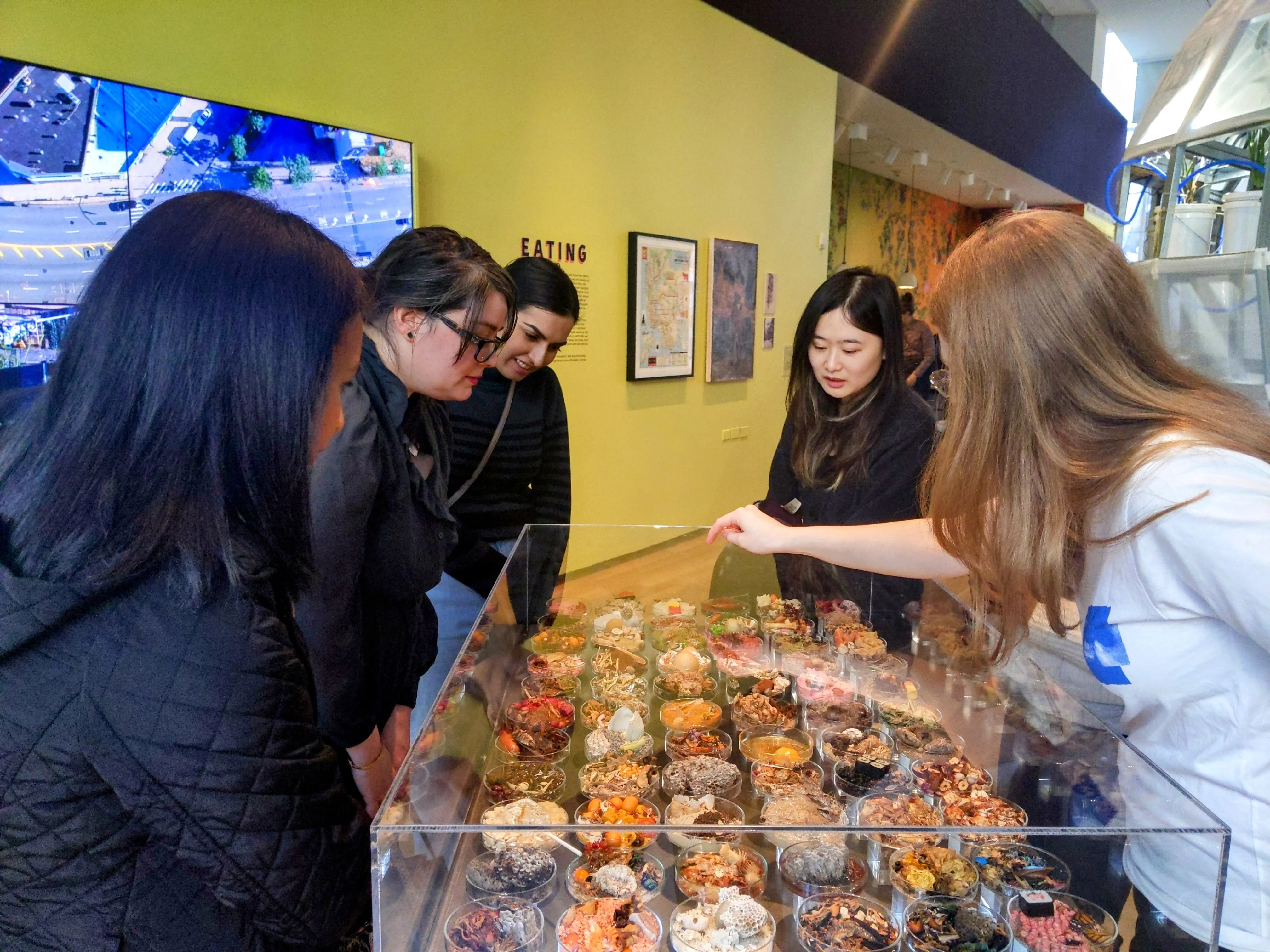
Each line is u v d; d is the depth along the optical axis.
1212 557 0.81
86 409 0.65
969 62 7.64
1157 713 1.00
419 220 3.48
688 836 1.11
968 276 0.96
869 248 10.23
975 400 0.96
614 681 1.65
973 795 1.21
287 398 0.69
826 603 1.81
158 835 0.68
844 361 1.94
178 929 0.72
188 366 0.66
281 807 0.70
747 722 1.50
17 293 2.25
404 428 1.58
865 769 1.33
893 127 7.52
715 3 5.03
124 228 2.46
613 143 4.46
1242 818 0.91
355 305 0.76
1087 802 1.06
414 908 0.94
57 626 0.65
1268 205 1.97
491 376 2.22
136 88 2.44
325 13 3.00
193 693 0.66
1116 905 0.96
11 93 2.19
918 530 1.48
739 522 1.68
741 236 5.67
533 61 3.92
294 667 0.72
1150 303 0.94
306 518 0.74
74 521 0.64
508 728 1.45
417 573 1.49
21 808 0.66
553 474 2.41
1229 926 0.92
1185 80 2.29
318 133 2.95
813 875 1.08
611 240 4.56
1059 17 10.78
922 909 1.03
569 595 1.95
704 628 1.84
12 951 0.69
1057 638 1.32
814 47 5.92
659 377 5.02
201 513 0.67
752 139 5.58
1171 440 0.86
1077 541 0.96
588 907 1.05
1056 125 10.12
